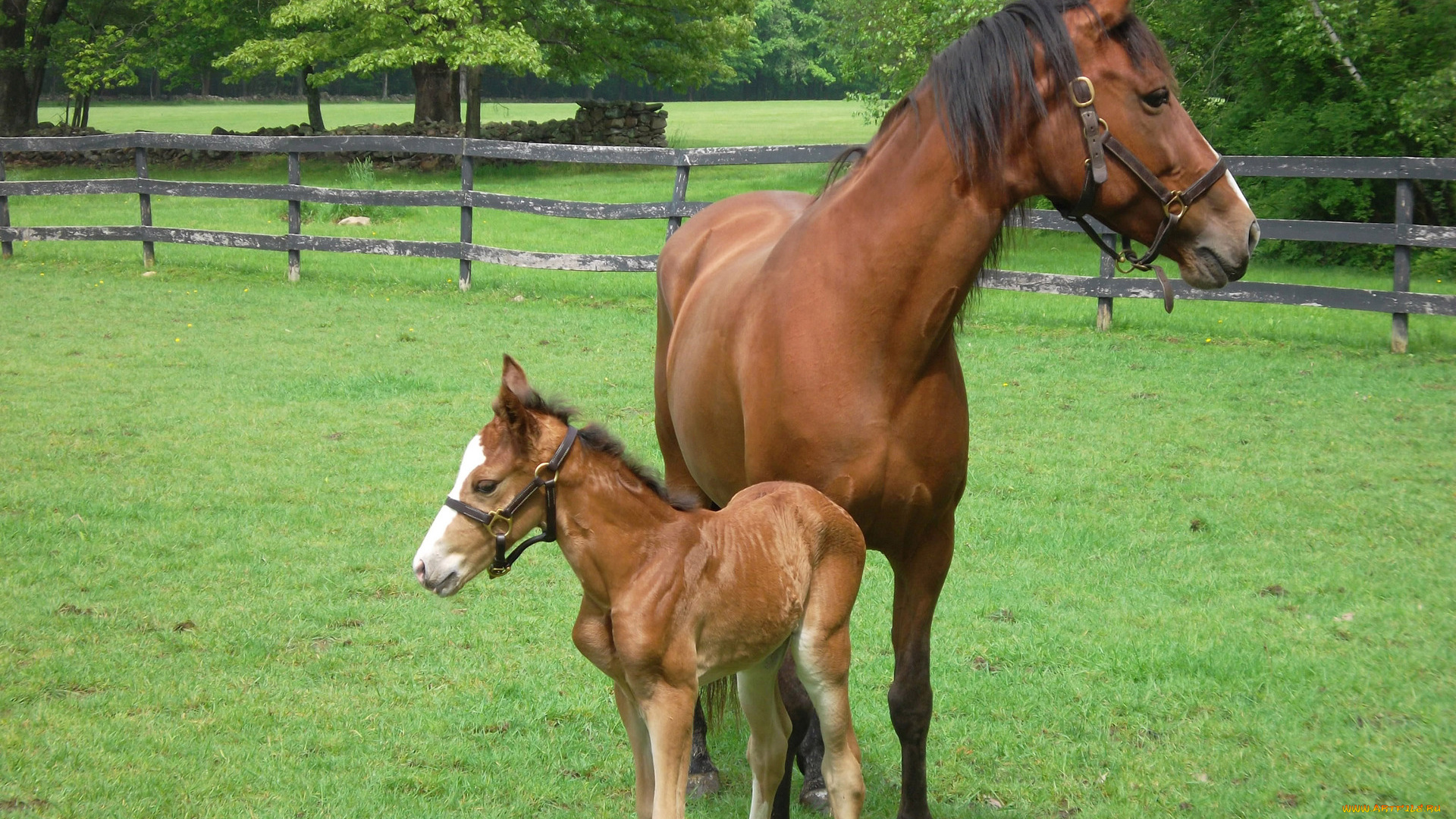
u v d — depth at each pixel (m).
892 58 18.41
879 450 3.35
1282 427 7.90
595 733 4.27
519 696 4.50
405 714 4.32
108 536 6.01
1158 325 11.16
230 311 11.76
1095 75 3.30
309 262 14.81
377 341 10.52
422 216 19.34
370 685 4.57
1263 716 4.23
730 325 3.80
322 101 67.12
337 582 5.54
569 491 3.13
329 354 10.05
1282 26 15.38
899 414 3.38
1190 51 17.58
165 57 30.44
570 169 27.11
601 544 3.14
